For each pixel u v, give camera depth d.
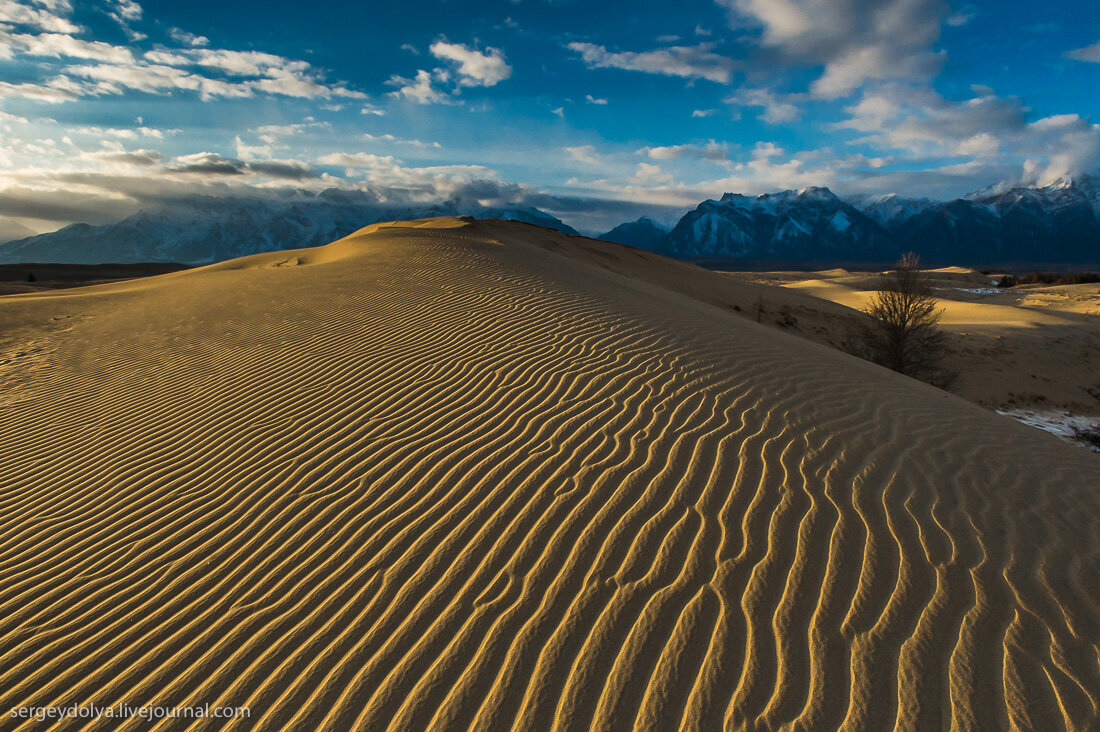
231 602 3.53
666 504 4.18
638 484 4.45
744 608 3.18
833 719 2.54
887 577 3.41
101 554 4.23
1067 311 35.06
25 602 3.72
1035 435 6.44
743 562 3.55
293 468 5.21
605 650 2.94
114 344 10.52
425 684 2.80
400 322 9.65
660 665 2.84
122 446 6.22
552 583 3.45
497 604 3.31
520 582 3.48
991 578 3.43
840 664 2.82
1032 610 3.18
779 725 2.52
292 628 3.25
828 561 3.55
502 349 7.95
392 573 3.65
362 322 9.84
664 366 7.11
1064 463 5.39
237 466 5.40
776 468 4.64
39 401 8.07
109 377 8.76
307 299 11.86
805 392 6.51
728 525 3.92
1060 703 2.61
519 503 4.30
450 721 2.60
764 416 5.66
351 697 2.75
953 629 3.03
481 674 2.84
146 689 2.89
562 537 3.88
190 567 3.95
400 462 5.09
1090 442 15.44
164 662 3.07
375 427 5.89
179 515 4.66
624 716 2.59
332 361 8.05
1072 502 4.47
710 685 2.72
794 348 9.23
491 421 5.78
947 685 2.70
